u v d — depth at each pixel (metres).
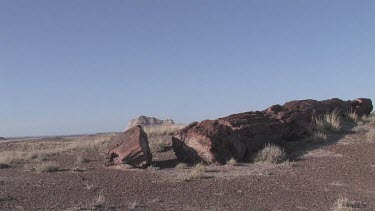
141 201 13.97
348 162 19.86
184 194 15.10
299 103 26.30
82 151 27.59
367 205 13.58
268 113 24.72
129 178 18.05
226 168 19.55
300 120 24.70
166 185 16.55
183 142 21.61
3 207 12.94
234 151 21.08
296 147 23.05
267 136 22.72
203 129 21.47
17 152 28.02
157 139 27.27
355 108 30.59
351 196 14.84
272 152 20.91
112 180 17.64
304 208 13.30
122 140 21.62
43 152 28.00
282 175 18.06
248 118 22.98
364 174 17.98
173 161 21.98
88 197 14.48
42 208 12.83
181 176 17.83
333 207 13.30
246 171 18.88
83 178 18.11
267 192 15.44
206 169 19.47
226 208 13.11
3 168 22.12
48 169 20.48
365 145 22.45
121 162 20.58
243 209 13.02
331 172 18.41
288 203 13.93
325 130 25.34
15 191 15.51
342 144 23.03
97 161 23.16
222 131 21.23
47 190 15.69
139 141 20.83
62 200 13.98
